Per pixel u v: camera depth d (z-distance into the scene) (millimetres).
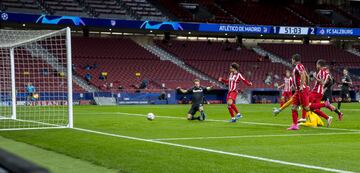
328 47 55406
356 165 7000
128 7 45750
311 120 14469
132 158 7625
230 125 14922
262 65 49094
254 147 9211
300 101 13078
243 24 46031
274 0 56031
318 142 10094
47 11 40906
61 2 42500
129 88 40156
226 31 45344
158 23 42688
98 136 11258
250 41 55188
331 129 13391
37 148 9016
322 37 53969
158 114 22031
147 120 17484
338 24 53375
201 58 48250
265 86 45625
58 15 40969
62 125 14898
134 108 29234
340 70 50375
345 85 24906
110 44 46312
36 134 11688
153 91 39750
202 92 17406
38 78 31500
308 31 47750
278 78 46875
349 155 8078
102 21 40188
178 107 30828
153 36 50750
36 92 31062
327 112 23797
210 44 51406
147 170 6488
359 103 38500
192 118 17406
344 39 56406
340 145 9547
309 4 58156
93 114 22078
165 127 14125
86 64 42062
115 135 11516
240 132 12438
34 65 31859
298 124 14375
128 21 41344
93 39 46094
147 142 9984
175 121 16859
